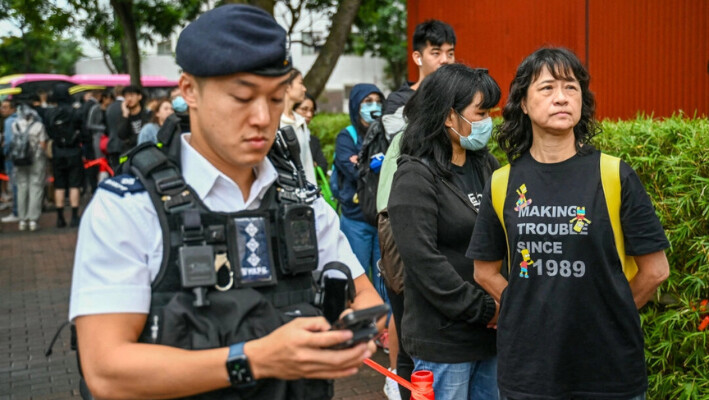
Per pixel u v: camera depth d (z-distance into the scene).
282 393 1.55
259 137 1.50
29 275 8.47
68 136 11.39
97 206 1.49
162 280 1.48
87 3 14.54
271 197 1.65
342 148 5.31
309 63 31.09
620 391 2.36
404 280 3.03
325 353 1.36
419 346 2.94
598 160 2.41
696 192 3.16
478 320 2.80
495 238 2.63
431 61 4.75
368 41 19.34
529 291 2.43
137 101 10.59
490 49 7.28
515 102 2.55
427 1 8.11
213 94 1.48
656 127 3.54
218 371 1.39
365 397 4.59
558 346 2.38
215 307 1.49
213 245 1.52
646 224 2.35
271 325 1.53
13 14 15.77
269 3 8.86
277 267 1.61
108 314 1.42
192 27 1.48
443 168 2.92
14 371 5.22
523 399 2.44
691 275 3.20
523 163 2.54
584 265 2.35
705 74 5.86
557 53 2.46
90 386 1.43
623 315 2.36
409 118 3.06
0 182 14.19
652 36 6.16
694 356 3.31
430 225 2.87
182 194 1.52
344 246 1.85
